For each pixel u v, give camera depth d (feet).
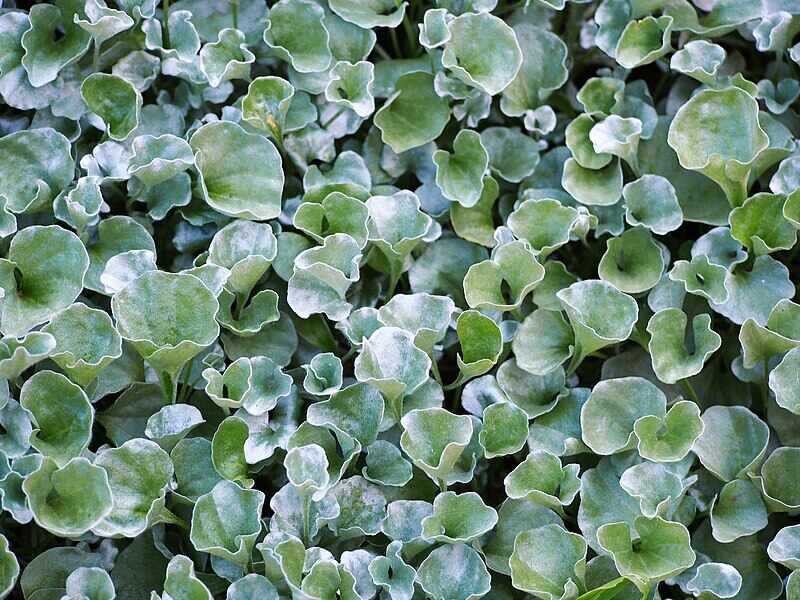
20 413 1.38
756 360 1.49
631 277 1.54
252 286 1.49
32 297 1.45
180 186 1.54
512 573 1.37
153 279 1.41
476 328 1.46
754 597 1.42
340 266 1.49
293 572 1.35
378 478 1.43
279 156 1.54
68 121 1.58
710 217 1.59
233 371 1.42
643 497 1.39
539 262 1.55
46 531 1.46
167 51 1.58
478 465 1.48
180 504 1.42
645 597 1.37
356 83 1.58
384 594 1.39
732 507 1.44
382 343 1.43
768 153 1.57
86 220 1.47
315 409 1.44
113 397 1.53
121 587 1.40
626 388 1.46
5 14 1.55
